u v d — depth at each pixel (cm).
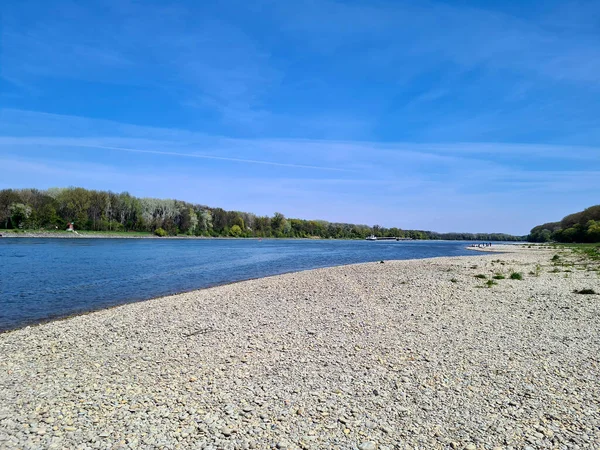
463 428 582
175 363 882
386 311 1391
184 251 5712
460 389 716
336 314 1355
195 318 1336
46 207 9244
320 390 723
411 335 1077
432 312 1369
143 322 1289
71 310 1612
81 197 9988
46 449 533
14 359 927
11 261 3444
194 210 13762
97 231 10300
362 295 1738
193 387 744
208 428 590
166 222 12000
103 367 865
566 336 1057
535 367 823
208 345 1015
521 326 1167
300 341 1034
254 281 2362
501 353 916
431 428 584
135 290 2147
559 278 2322
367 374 796
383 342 1013
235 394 710
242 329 1172
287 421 610
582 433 561
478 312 1365
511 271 2791
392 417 619
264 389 730
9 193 8850
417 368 825
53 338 1108
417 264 3594
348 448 535
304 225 18525
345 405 661
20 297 1873
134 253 4909
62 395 714
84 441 555
